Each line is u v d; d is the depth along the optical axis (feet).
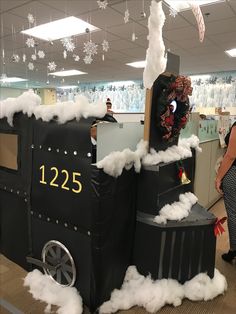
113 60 20.40
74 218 4.67
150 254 5.12
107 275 4.72
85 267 4.66
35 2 10.53
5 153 5.85
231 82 24.38
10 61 20.66
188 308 4.93
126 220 5.04
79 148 4.45
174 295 4.99
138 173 5.17
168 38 14.71
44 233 5.24
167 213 5.10
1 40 15.61
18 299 5.09
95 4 10.60
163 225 4.95
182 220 5.12
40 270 5.58
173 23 12.49
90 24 12.87
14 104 5.41
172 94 5.11
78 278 4.83
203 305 5.01
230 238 6.25
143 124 5.68
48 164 4.97
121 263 5.10
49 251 5.20
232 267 6.33
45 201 5.11
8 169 5.83
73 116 4.48
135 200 5.25
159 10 4.58
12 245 6.10
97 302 4.63
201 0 10.58
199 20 5.96
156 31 4.64
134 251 5.38
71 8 11.04
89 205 4.42
